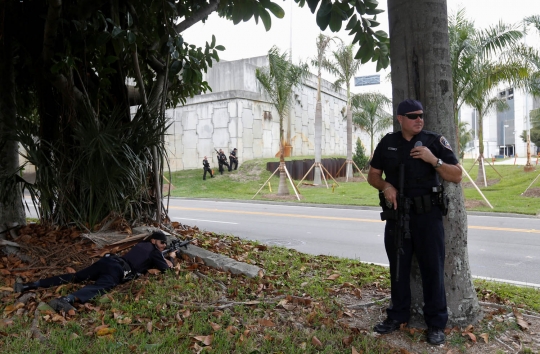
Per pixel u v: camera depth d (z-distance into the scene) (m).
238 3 5.42
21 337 3.66
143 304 4.31
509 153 69.62
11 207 6.51
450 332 3.96
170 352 3.48
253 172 26.59
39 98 6.90
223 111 28.14
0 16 6.30
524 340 3.85
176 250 5.48
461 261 4.11
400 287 3.95
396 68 4.29
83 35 6.03
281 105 20.42
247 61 31.20
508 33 15.29
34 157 6.25
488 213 14.10
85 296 4.34
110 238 5.80
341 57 25.38
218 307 4.32
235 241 7.80
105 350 3.46
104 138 5.93
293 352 3.53
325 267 6.32
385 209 3.92
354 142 44.34
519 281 6.45
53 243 5.81
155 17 6.90
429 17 4.09
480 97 17.31
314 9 5.20
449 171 3.69
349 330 3.95
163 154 7.26
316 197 20.03
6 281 4.86
